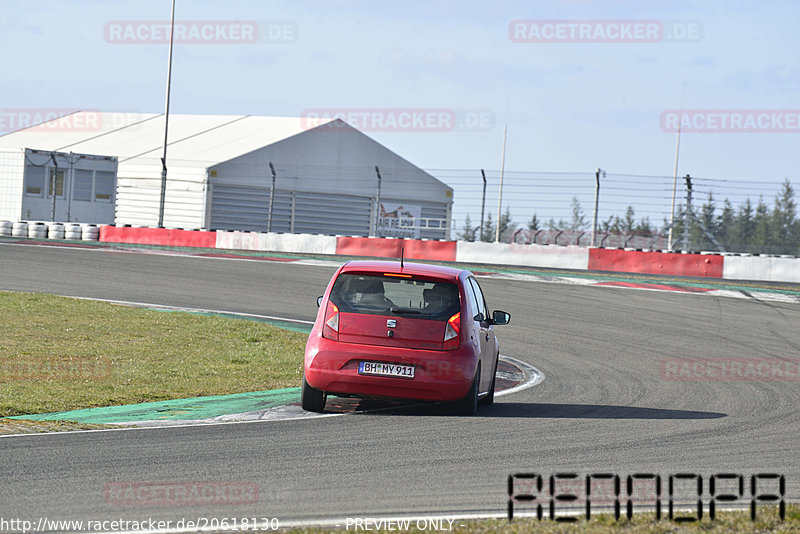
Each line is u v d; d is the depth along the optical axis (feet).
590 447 98.22
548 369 169.78
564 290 301.43
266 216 529.04
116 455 84.84
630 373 167.73
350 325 115.24
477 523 65.62
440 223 584.40
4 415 105.50
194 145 560.20
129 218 524.52
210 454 87.15
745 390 151.43
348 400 127.44
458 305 116.67
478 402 128.67
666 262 373.20
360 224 564.30
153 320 207.00
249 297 265.13
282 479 78.54
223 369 152.76
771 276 360.07
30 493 70.64
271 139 545.03
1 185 483.92
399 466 85.46
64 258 340.59
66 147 588.50
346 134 556.92
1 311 205.16
